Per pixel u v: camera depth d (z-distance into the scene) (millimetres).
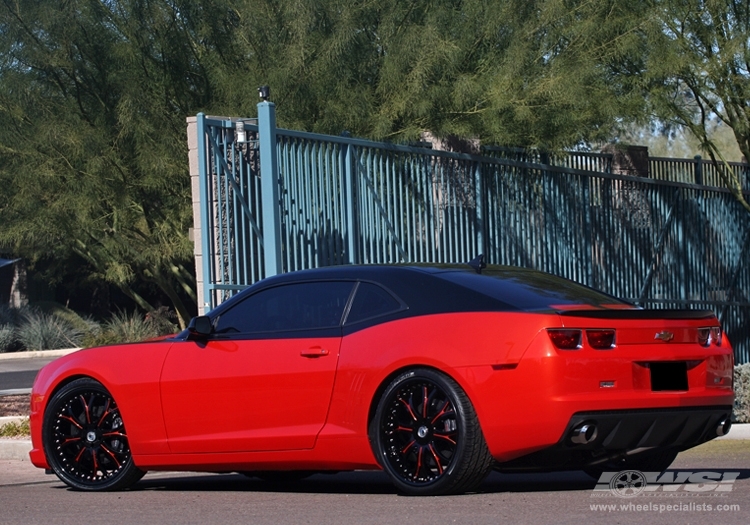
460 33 17812
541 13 16828
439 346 6938
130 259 23266
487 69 17422
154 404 8023
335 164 12391
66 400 8445
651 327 6945
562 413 6559
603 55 16844
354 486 8227
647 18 16609
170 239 21422
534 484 7957
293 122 17844
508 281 7594
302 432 7422
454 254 13852
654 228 17578
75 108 20484
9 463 11188
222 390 7750
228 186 11430
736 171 20453
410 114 17078
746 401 12703
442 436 6902
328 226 12180
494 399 6703
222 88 19047
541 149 15906
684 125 18688
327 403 7352
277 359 7582
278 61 18750
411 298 7312
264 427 7594
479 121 16500
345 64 17906
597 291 8039
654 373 6906
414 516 6281
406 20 18609
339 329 7465
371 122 17234
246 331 7871
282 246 11516
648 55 16688
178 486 8680
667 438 7047
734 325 19359
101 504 7551
